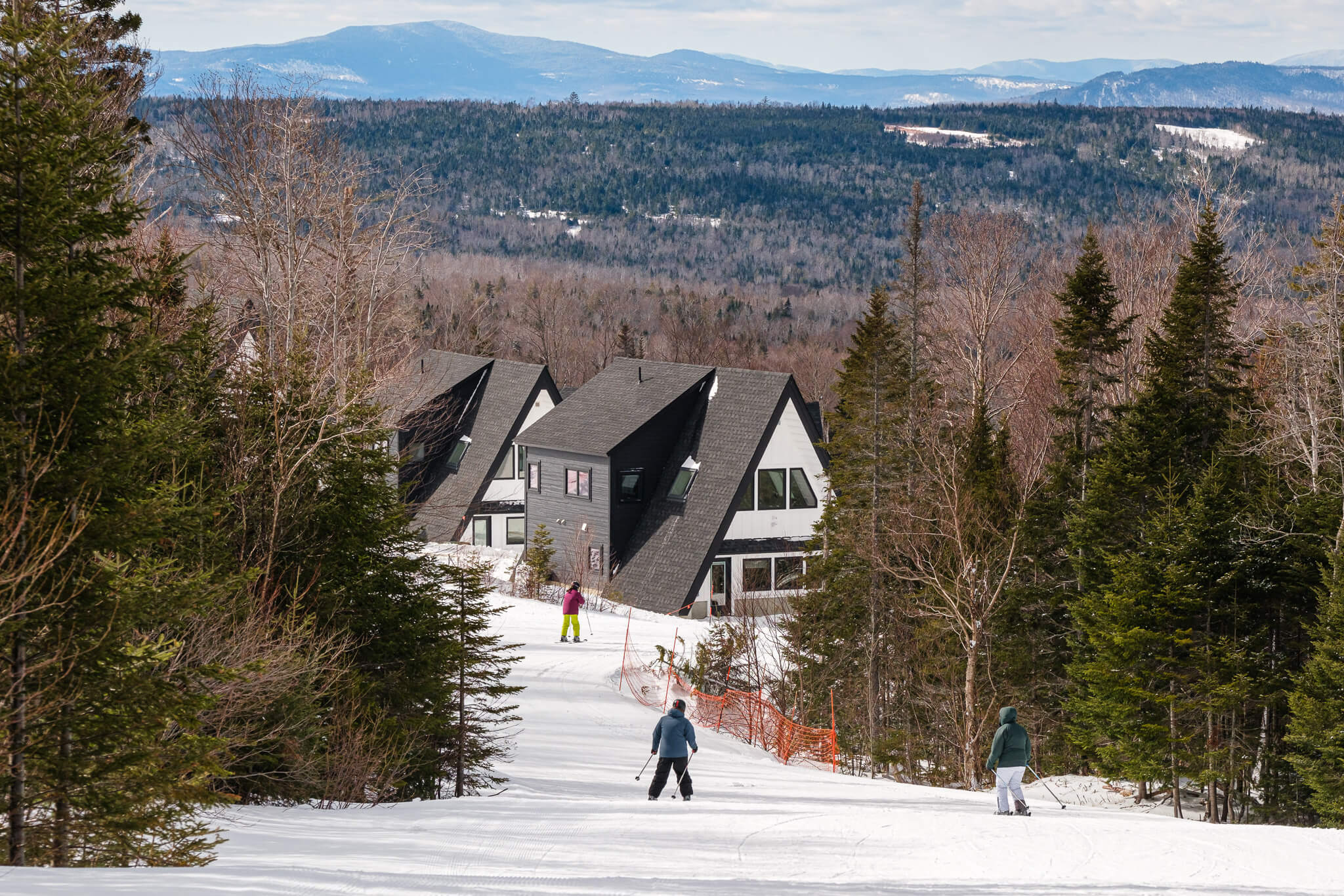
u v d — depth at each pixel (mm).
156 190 68625
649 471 120562
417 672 44781
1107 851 31781
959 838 33500
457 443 147750
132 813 26266
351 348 77250
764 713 81750
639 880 25578
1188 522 69438
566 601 88625
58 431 24562
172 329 42156
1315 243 88188
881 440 90562
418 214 88188
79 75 47719
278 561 42375
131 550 26297
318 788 39281
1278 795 68625
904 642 85500
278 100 77125
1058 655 81312
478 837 31812
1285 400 91562
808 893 24531
